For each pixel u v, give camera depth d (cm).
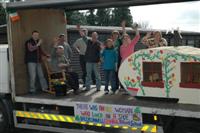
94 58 921
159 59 710
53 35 1027
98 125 755
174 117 675
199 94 674
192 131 657
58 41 980
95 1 761
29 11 947
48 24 1009
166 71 703
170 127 687
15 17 872
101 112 748
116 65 888
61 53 942
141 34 1516
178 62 689
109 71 887
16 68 899
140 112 695
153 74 721
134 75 743
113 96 832
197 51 714
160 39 822
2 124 899
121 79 762
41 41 947
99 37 1673
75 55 1436
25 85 929
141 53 731
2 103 901
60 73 921
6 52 884
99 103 752
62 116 813
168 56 699
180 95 693
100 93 882
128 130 751
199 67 670
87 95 859
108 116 739
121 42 920
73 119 793
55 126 842
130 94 762
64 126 828
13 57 886
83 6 912
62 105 802
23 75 923
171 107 674
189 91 683
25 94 916
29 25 948
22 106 890
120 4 860
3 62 891
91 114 762
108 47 891
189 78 682
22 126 880
